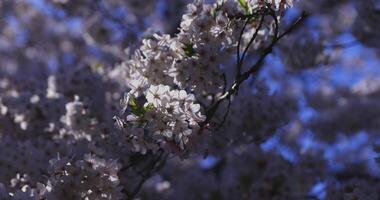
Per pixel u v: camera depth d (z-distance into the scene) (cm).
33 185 468
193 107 339
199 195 906
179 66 376
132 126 347
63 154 518
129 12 1070
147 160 535
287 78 1022
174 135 349
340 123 964
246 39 446
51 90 647
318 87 1032
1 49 1216
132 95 354
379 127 977
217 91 406
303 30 800
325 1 885
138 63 389
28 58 1202
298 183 672
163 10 1064
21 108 598
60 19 1160
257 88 637
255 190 659
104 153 471
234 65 617
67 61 1177
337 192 584
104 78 673
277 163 679
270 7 374
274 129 629
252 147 722
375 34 775
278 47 691
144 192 792
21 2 1184
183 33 379
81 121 521
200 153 370
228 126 538
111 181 382
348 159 984
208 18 376
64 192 378
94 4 1024
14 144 528
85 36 1097
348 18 951
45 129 596
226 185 845
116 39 1020
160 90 341
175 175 915
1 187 363
